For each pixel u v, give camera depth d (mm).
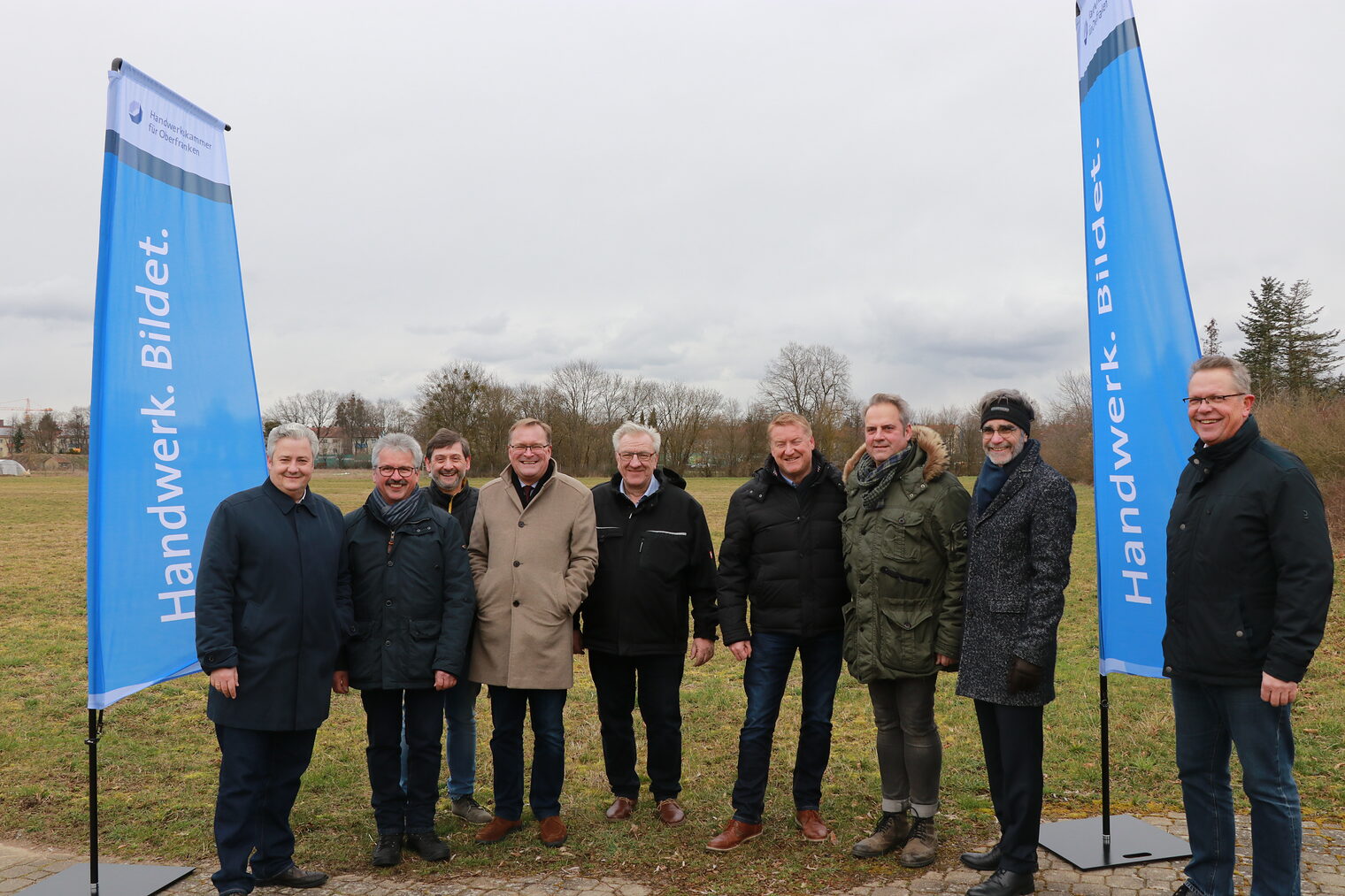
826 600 4285
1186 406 3889
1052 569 3553
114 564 3934
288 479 3928
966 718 6387
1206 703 3432
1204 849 3496
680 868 4074
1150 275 4016
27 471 78500
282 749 3963
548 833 4340
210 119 4621
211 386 4488
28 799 5184
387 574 4188
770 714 4348
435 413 56281
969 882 3850
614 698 4664
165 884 3965
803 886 3848
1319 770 4957
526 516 4496
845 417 60844
